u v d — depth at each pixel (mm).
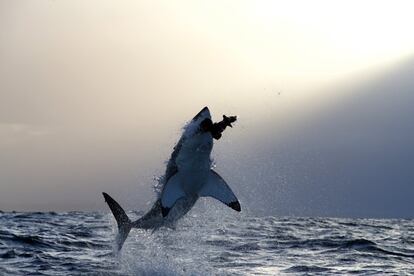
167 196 57031
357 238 111938
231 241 99875
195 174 57625
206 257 75875
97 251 82812
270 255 83312
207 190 58469
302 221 195750
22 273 64562
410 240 120500
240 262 75062
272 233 122188
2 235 94250
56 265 69688
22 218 171375
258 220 182625
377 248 93938
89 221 158250
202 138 55719
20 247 83812
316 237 113875
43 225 136125
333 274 68250
